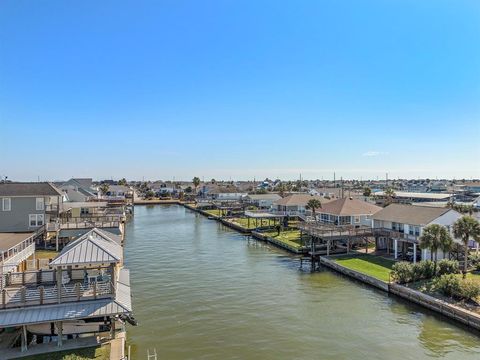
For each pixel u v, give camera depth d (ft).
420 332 91.61
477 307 97.60
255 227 265.34
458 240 148.36
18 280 84.64
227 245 212.84
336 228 181.16
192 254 186.60
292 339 88.53
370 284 129.49
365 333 91.50
